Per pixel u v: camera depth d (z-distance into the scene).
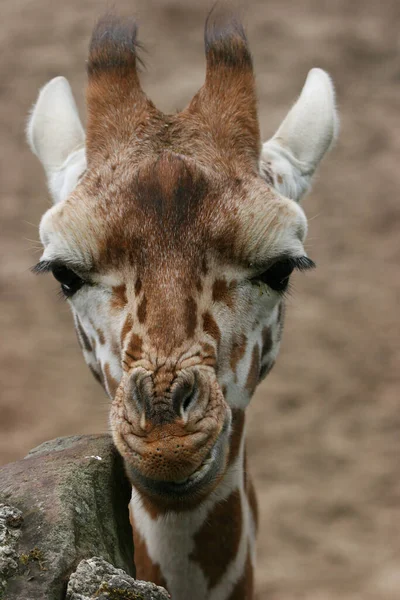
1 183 34.38
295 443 23.70
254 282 8.42
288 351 27.02
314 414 24.69
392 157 35.69
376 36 42.03
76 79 38.97
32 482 7.01
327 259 30.92
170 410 7.36
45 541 6.48
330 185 34.16
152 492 7.65
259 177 8.67
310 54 40.81
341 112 37.88
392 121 37.56
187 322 7.82
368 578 19.67
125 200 8.13
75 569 6.39
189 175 8.20
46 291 29.86
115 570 6.30
